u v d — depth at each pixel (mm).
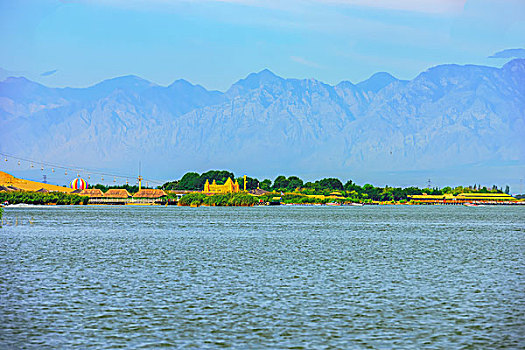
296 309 161250
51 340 132625
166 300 171625
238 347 128375
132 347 128250
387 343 132000
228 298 174875
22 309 159500
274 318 151500
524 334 138875
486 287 196000
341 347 129000
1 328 141375
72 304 165750
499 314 156875
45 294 179500
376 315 155375
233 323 146500
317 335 137250
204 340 133250
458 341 133625
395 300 173625
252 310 159750
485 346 130375
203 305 165125
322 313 157000
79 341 132000
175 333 138125
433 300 173875
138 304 166125
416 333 139375
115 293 181500
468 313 157875
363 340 133750
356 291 187125
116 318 150625
